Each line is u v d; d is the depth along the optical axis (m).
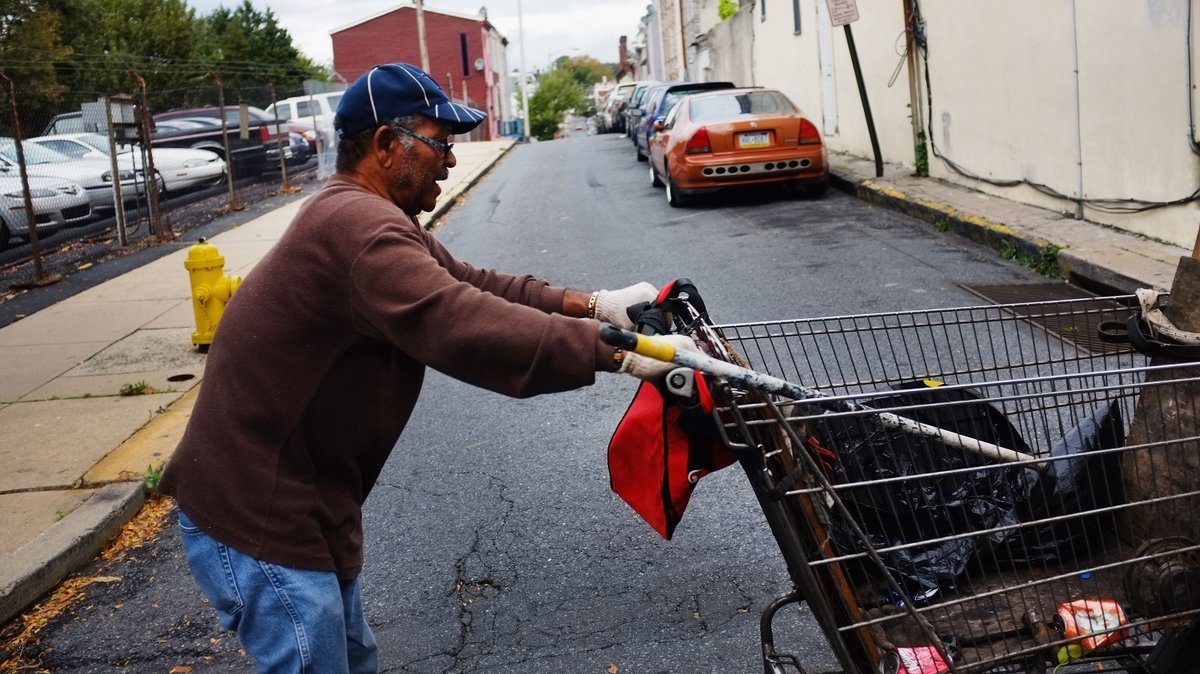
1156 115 8.41
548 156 26.66
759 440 2.43
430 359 2.22
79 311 9.48
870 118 13.78
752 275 9.09
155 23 35.69
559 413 6.06
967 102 12.09
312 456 2.41
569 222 13.46
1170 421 2.75
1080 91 9.54
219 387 2.36
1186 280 2.93
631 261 10.31
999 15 11.02
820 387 3.34
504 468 5.30
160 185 16.77
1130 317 2.92
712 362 2.19
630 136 31.00
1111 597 2.70
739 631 3.66
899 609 2.65
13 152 13.77
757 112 13.80
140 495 5.22
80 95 14.98
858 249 9.94
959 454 2.89
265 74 42.34
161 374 7.27
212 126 19.83
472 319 2.17
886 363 5.81
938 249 9.71
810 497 2.44
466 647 3.71
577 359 2.15
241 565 2.35
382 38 63.66
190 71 31.89
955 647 2.57
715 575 4.07
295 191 19.11
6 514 4.97
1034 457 2.81
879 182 13.35
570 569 4.23
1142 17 8.46
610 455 2.53
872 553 2.44
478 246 12.16
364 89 2.43
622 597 3.97
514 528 4.62
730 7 33.12
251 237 13.54
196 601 4.26
